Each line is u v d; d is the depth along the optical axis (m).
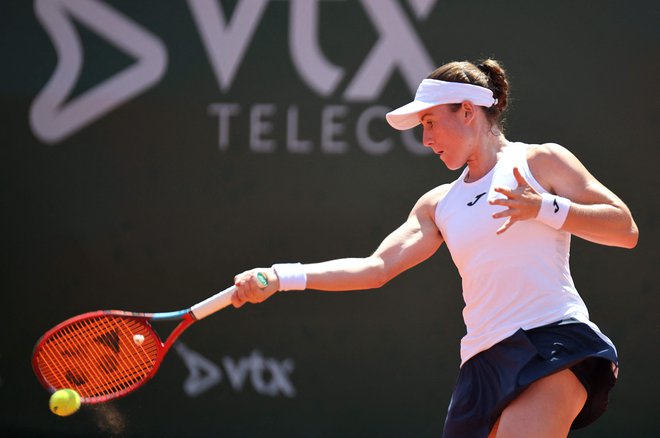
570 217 8.60
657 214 17.64
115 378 10.84
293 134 18.94
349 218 18.73
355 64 18.78
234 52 19.19
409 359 18.45
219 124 19.19
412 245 10.33
